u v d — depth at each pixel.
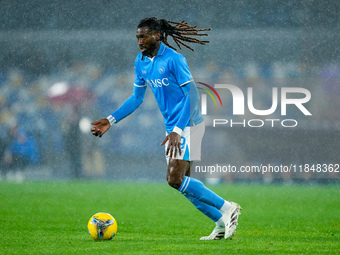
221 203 19.17
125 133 49.38
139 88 20.69
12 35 54.62
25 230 22.27
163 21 20.02
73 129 48.88
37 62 53.91
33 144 49.12
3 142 49.25
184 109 18.73
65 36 54.56
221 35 53.50
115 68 53.62
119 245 18.09
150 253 16.52
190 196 19.45
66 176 48.66
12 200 32.75
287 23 53.53
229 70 52.72
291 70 52.16
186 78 18.92
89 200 33.09
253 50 53.31
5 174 48.69
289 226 23.86
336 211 29.23
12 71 53.62
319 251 17.28
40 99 51.03
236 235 20.92
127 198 34.06
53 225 23.86
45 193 36.25
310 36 52.97
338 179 45.84
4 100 51.16
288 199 34.09
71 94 49.69
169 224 24.52
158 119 49.97
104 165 48.59
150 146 49.38
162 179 46.25
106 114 50.16
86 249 17.33
